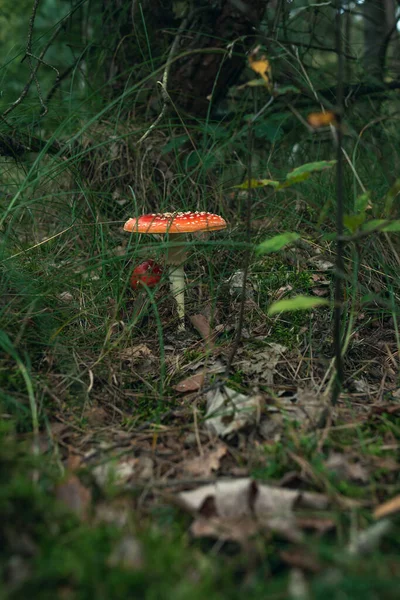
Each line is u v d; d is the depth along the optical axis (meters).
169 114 1.00
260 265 0.82
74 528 0.39
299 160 1.05
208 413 0.56
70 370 0.60
